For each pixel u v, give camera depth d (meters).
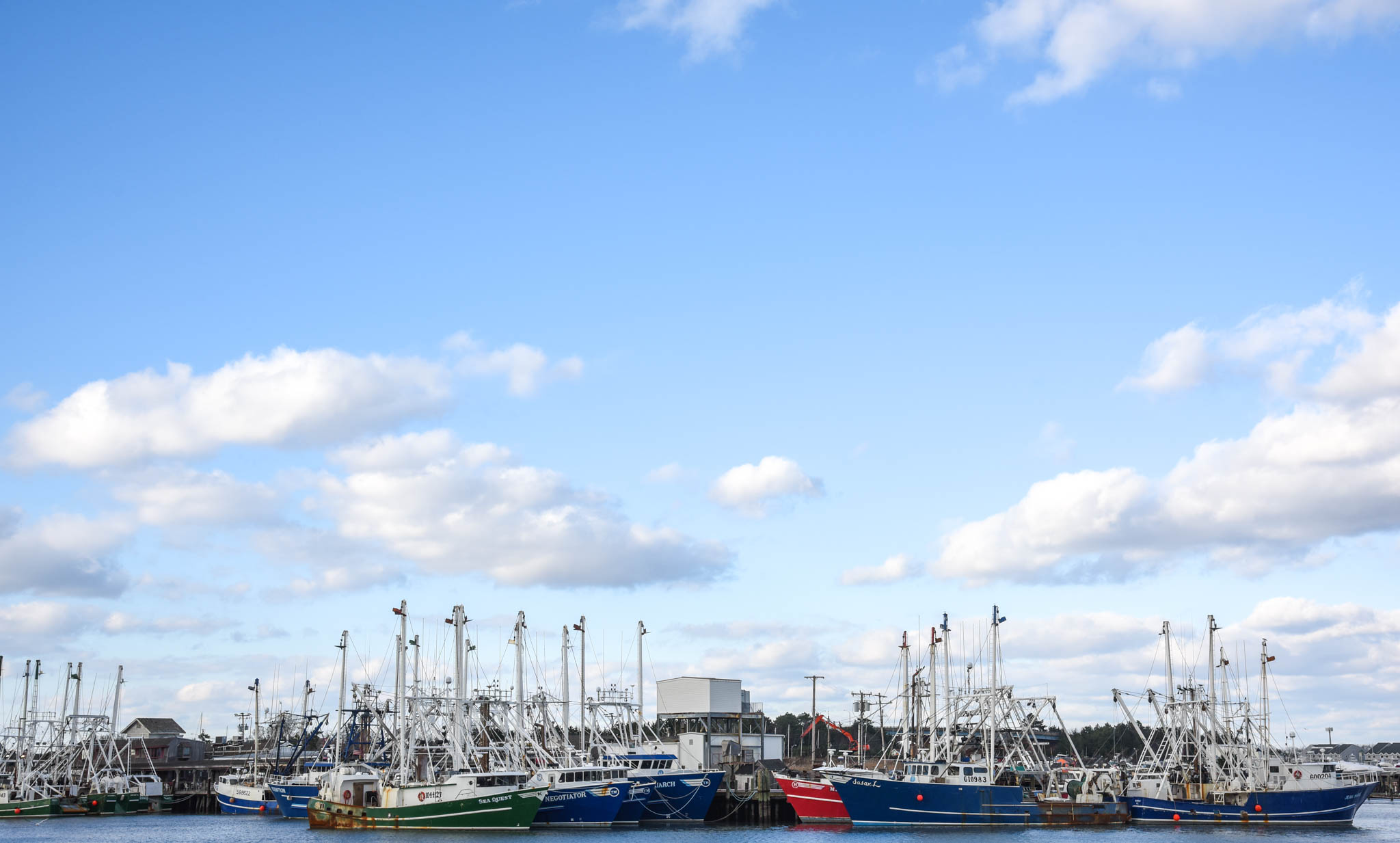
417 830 113.44
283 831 129.75
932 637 129.50
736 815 135.62
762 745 157.62
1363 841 116.75
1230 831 126.62
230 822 146.75
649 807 127.25
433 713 123.38
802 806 129.50
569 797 116.69
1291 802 129.00
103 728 167.88
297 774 164.50
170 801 168.12
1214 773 134.12
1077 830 124.81
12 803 156.25
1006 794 122.94
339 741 148.38
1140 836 118.38
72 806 158.88
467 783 112.25
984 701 127.50
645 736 144.88
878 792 119.50
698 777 127.62
